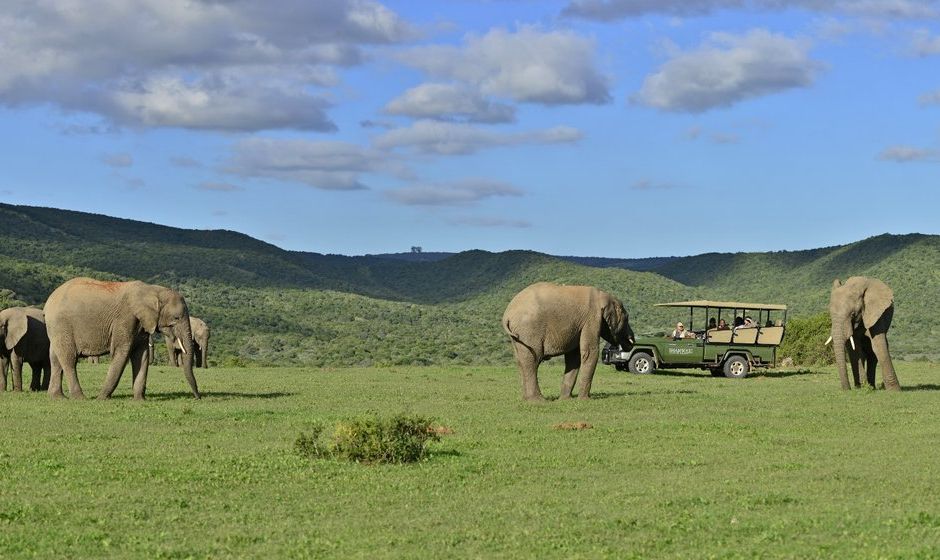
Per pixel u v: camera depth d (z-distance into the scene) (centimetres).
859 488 1478
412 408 2488
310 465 1641
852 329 3109
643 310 13975
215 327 10750
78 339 2678
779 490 1461
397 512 1328
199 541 1178
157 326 2702
